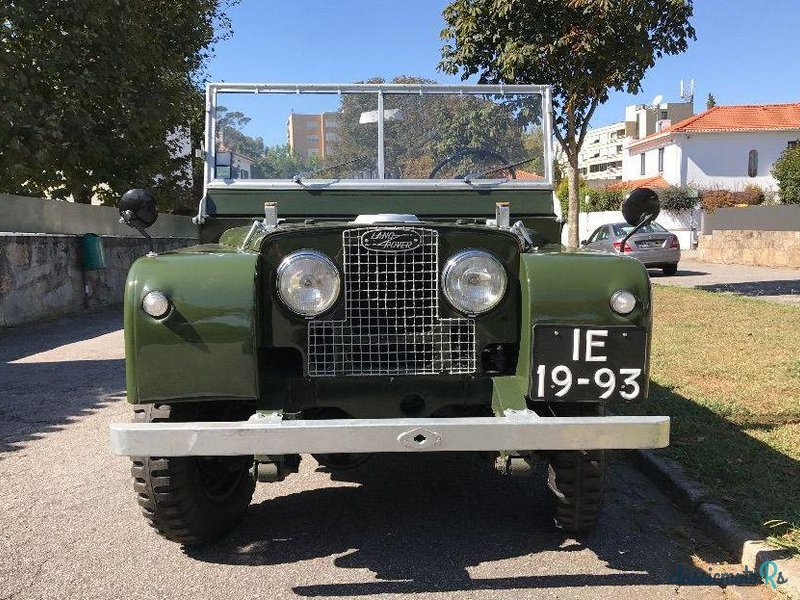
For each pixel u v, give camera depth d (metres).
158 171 16.94
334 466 4.12
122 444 2.90
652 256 18.94
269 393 3.29
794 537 3.66
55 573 3.55
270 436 2.89
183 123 18.72
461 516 4.23
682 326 9.90
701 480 4.43
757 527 3.78
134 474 3.44
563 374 3.25
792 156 31.12
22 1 13.27
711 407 5.89
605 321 3.26
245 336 3.13
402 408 3.45
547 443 2.96
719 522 3.87
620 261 3.37
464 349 3.39
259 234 3.64
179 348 3.12
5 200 12.53
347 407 3.41
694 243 36.09
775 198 36.22
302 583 3.46
